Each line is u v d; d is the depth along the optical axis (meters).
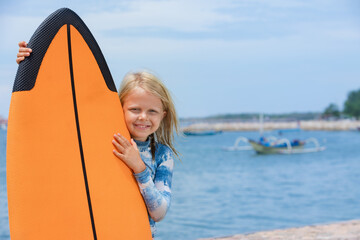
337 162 42.06
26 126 1.79
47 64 1.84
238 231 15.14
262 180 32.06
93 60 1.94
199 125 113.00
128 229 1.89
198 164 42.78
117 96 1.98
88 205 1.84
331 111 123.88
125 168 1.94
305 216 18.62
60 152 1.83
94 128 1.90
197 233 14.64
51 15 1.88
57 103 1.84
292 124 115.69
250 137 88.50
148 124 1.97
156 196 1.95
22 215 1.76
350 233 3.57
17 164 1.77
